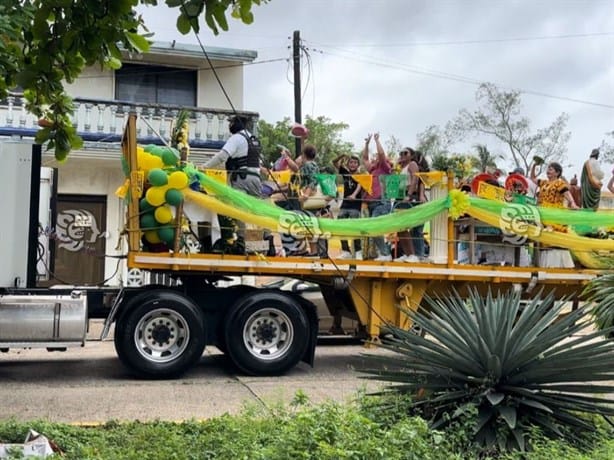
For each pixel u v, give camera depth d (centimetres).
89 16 468
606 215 1045
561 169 1097
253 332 934
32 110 566
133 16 487
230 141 946
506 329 523
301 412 514
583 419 517
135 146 884
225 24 438
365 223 962
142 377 895
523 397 514
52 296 871
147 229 896
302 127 1079
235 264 919
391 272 973
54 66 521
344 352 1176
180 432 543
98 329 1028
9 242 854
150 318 895
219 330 947
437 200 990
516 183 1061
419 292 1009
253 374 930
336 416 470
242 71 1998
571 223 1032
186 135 998
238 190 934
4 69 476
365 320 994
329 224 950
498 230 1076
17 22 438
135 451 491
